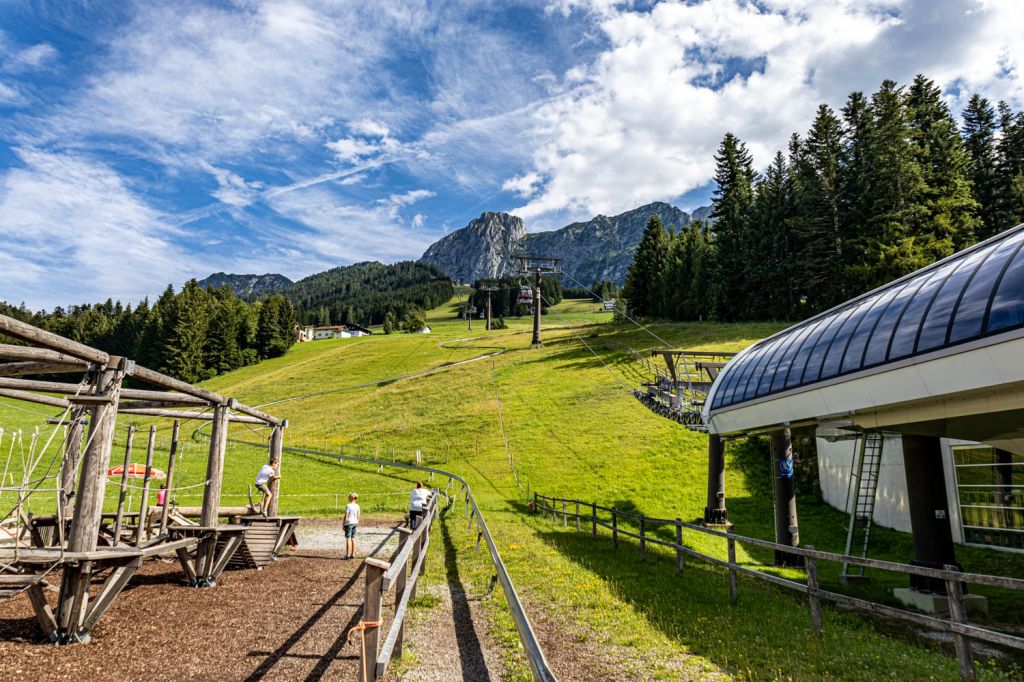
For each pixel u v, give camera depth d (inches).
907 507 847.1
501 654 300.7
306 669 274.7
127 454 411.5
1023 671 305.1
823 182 2373.3
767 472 1203.2
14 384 384.8
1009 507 693.3
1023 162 2235.5
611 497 1160.8
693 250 3225.9
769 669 284.5
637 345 2556.6
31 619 364.5
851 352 521.3
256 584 482.9
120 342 4810.5
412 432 1838.1
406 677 261.7
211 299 5221.5
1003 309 373.1
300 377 3228.3
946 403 423.5
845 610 446.9
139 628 346.6
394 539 770.8
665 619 375.6
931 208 2105.1
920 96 2438.5
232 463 1600.6
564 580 488.4
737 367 808.3
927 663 298.2
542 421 1755.7
